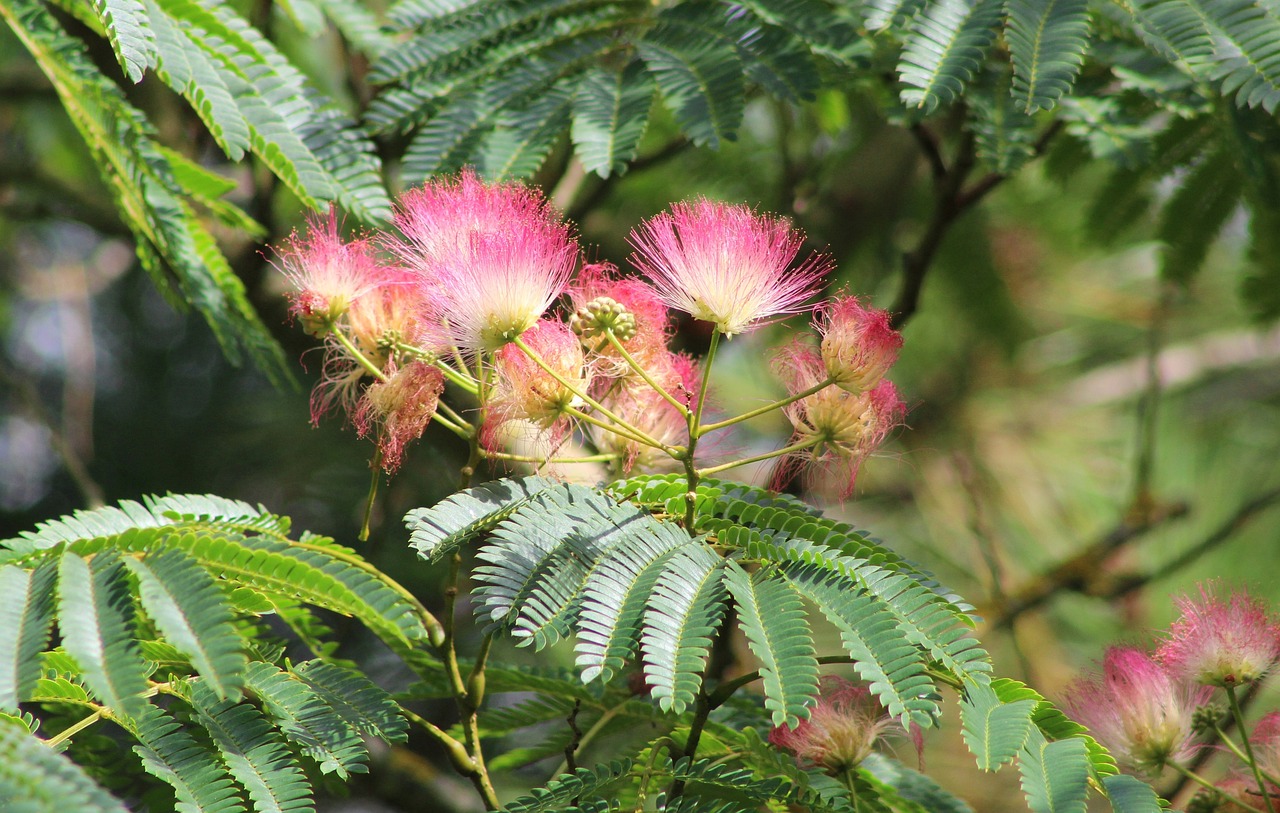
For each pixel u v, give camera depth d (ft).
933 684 7.79
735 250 9.13
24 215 19.43
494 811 9.50
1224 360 23.95
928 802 10.46
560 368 9.28
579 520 8.64
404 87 12.27
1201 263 15.97
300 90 11.42
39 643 7.06
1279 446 22.45
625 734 15.70
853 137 21.27
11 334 33.24
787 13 12.14
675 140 18.21
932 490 22.06
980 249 22.53
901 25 10.47
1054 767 8.09
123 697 6.87
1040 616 19.81
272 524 9.35
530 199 9.93
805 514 9.31
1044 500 22.04
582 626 7.75
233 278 12.87
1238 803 10.05
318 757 8.47
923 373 23.89
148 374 32.32
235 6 18.42
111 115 11.59
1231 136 13.04
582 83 12.04
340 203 10.98
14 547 7.99
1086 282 24.03
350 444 22.88
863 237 20.39
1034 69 10.29
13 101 24.29
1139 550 20.51
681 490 9.35
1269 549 20.10
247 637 10.33
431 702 20.71
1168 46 10.30
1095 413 23.52
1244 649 10.29
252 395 29.27
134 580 7.54
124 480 30.86
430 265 9.45
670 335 10.82
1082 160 15.83
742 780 9.07
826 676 10.69
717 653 14.03
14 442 30.89
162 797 9.98
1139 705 10.48
